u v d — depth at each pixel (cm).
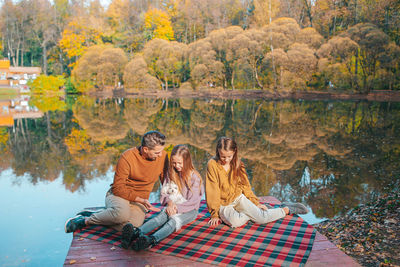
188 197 305
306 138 1055
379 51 3069
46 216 417
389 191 505
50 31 5400
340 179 589
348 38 3142
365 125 1330
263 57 3728
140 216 303
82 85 4312
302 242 271
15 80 4906
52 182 586
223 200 311
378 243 303
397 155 790
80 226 296
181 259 243
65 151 881
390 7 3334
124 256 246
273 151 856
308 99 3145
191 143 977
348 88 3262
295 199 484
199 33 5125
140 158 289
